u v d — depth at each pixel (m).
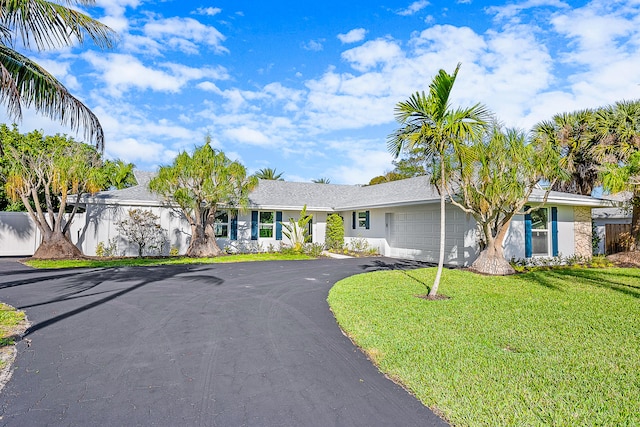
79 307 7.21
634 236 14.88
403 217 18.02
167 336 5.49
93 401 3.53
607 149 15.05
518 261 13.91
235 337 5.46
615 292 8.63
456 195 13.30
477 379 3.94
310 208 21.00
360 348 4.99
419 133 7.93
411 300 7.73
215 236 19.08
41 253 15.45
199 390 3.78
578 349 4.83
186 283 10.01
